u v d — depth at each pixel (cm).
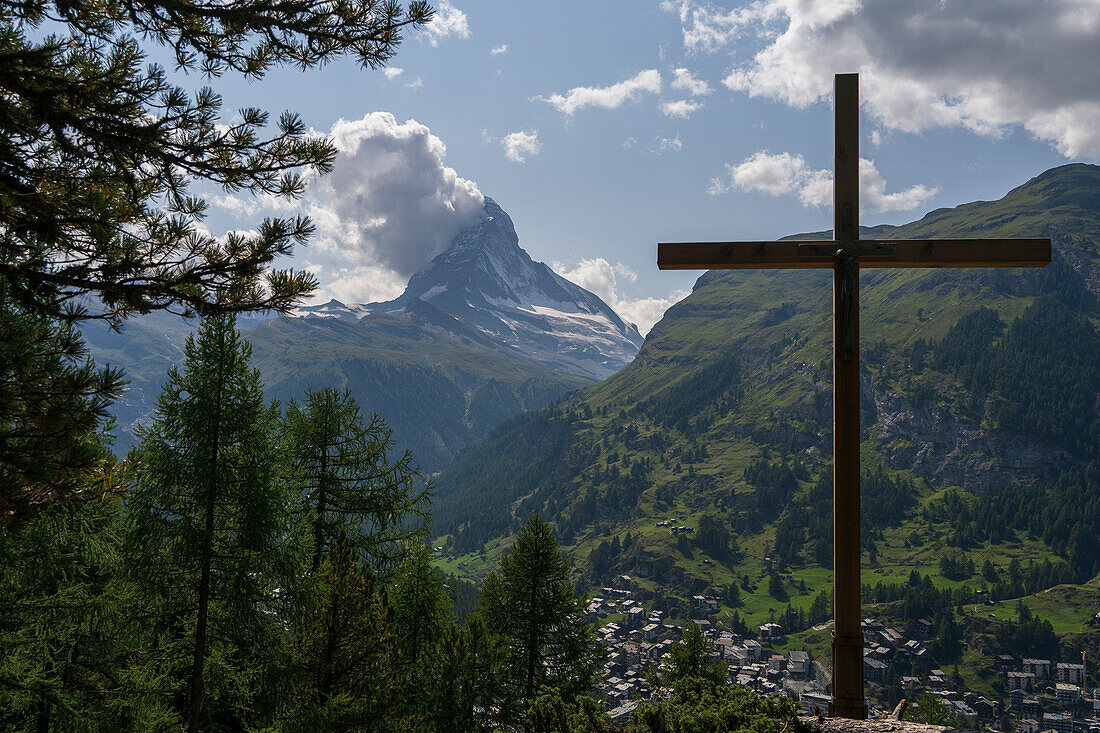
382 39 873
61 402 682
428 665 1884
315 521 1986
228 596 1502
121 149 758
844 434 1187
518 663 2453
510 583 2527
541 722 961
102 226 725
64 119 709
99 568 1602
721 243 1243
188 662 1547
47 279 715
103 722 1499
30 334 685
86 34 786
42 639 1466
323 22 848
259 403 1580
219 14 801
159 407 1518
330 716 1611
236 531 1530
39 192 734
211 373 1541
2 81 688
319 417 2078
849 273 1217
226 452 1537
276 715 1612
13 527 710
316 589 1675
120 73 753
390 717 1688
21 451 681
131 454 835
